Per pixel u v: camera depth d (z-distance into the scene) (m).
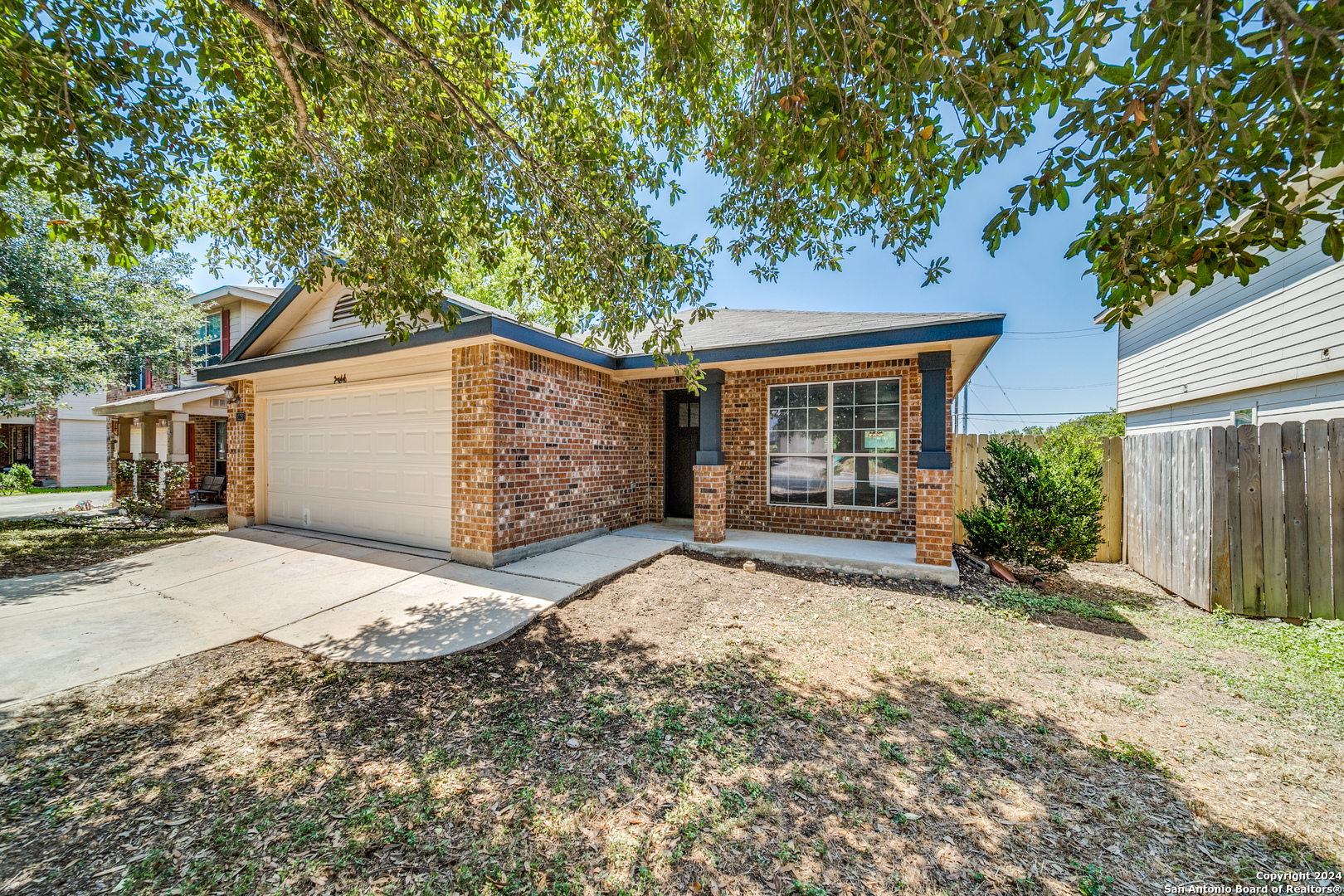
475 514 6.07
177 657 3.94
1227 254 2.25
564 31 4.25
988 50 2.27
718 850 2.08
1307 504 4.87
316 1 3.23
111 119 3.41
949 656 4.03
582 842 2.13
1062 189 2.39
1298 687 3.53
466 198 4.39
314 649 4.07
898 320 6.74
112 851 2.07
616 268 4.27
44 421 17.98
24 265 8.62
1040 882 1.93
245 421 8.91
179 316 11.30
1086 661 3.96
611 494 8.23
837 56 2.74
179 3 3.59
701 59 3.73
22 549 7.73
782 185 4.08
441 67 4.12
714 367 7.19
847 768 2.62
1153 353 10.23
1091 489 6.50
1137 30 1.92
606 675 3.66
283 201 4.62
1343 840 2.14
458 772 2.59
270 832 2.17
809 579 6.03
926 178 2.87
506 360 6.16
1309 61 1.75
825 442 7.80
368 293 4.64
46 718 3.09
